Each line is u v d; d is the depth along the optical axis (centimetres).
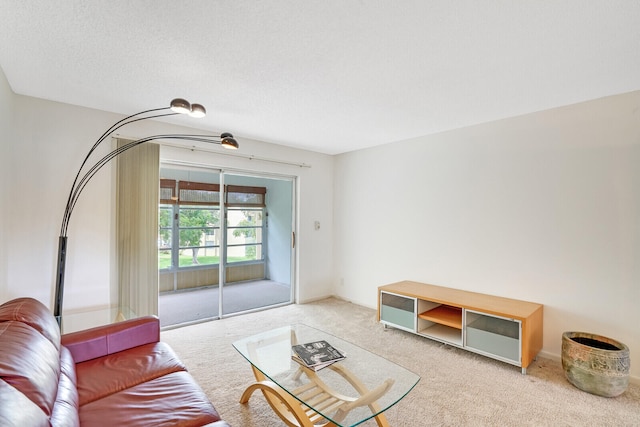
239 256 417
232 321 379
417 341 322
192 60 205
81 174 291
